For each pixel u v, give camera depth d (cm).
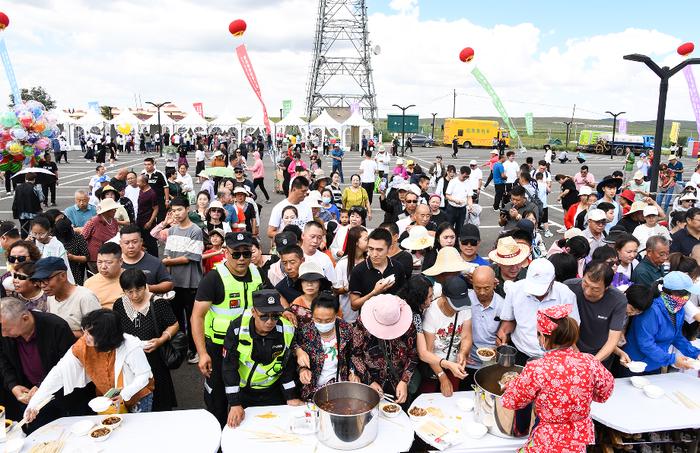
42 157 1112
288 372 388
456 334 423
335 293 511
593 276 410
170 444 329
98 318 355
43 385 359
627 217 792
